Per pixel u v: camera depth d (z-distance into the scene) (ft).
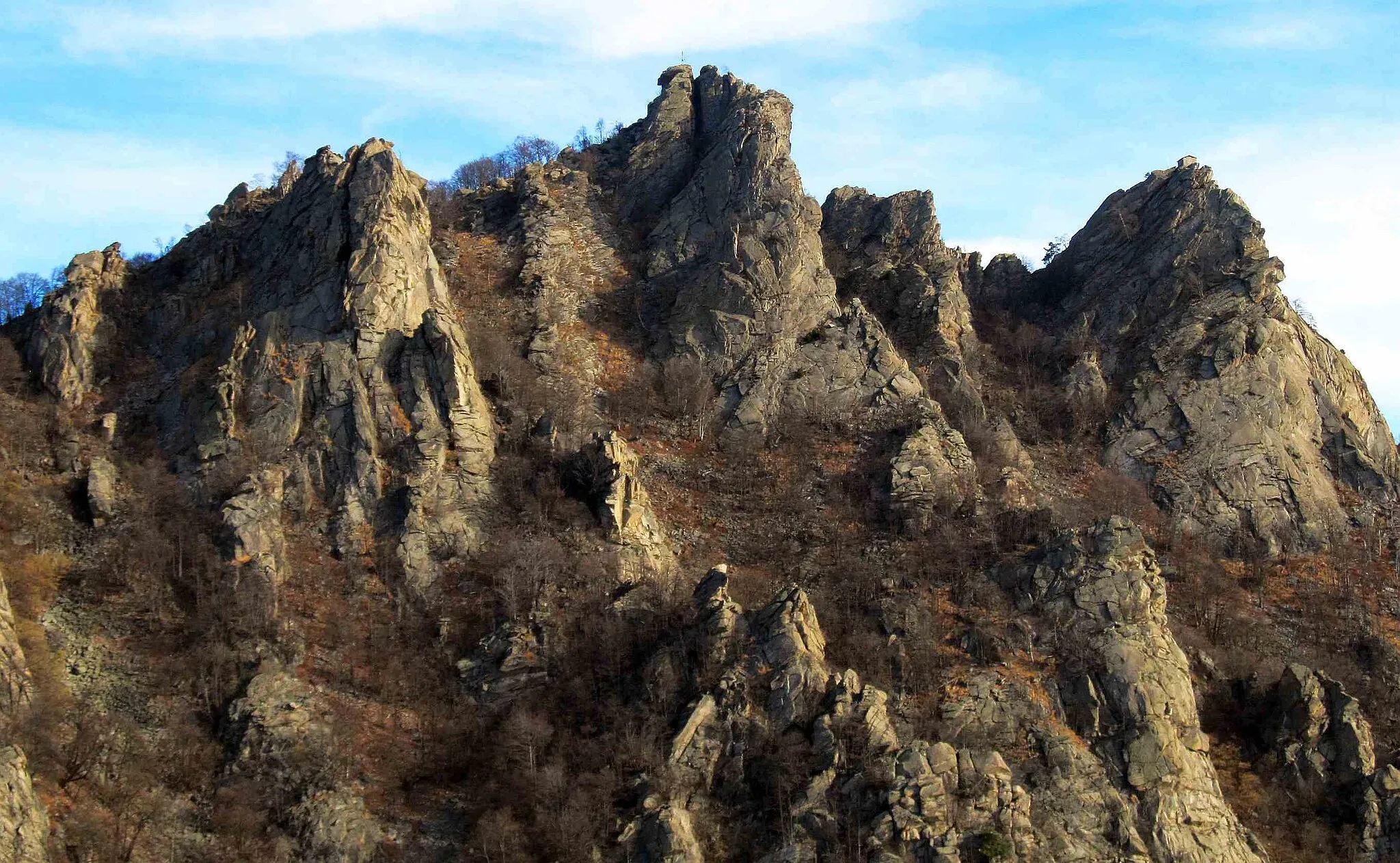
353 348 416.46
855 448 437.99
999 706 352.08
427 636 372.38
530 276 481.05
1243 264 498.28
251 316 434.30
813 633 356.18
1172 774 342.64
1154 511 442.09
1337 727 362.94
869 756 331.16
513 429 421.59
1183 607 410.31
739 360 460.96
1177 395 467.52
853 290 504.02
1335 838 349.61
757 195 489.67
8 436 409.49
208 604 366.22
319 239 441.27
